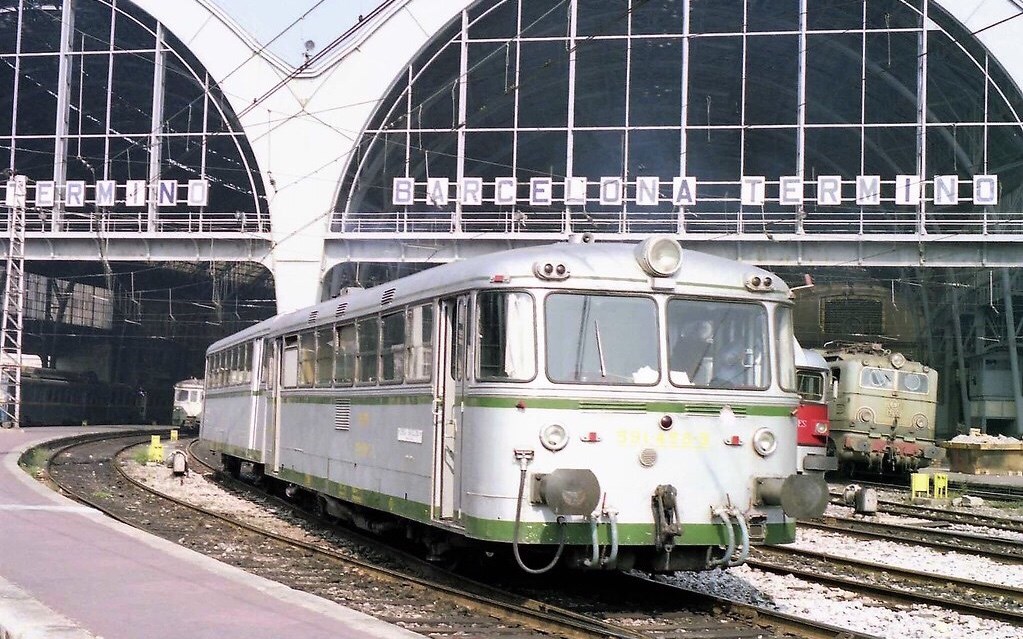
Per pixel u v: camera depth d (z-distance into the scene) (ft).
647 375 34.53
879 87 166.61
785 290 37.52
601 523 33.17
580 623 30.17
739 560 33.83
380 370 43.83
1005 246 131.44
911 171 182.80
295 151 155.02
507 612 32.19
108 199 157.07
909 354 186.39
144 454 114.42
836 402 106.22
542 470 33.14
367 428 44.86
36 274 220.02
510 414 33.40
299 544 47.44
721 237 137.80
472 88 169.99
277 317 63.93
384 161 168.04
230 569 32.99
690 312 35.58
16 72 162.09
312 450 52.95
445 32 155.12
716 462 34.83
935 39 144.97
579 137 197.67
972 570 47.26
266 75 156.66
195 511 62.80
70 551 36.29
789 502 33.81
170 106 189.98
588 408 33.65
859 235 133.90
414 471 39.34
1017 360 159.02
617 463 33.71
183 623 25.32
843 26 152.56
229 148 189.06
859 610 35.58
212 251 154.61
